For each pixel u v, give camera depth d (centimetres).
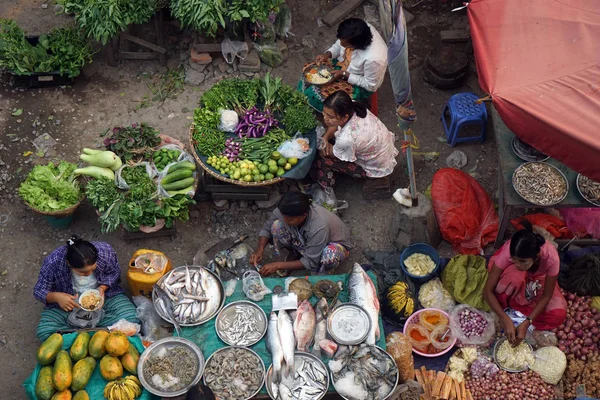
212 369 466
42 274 498
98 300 497
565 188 517
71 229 586
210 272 512
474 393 491
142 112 655
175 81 673
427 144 643
